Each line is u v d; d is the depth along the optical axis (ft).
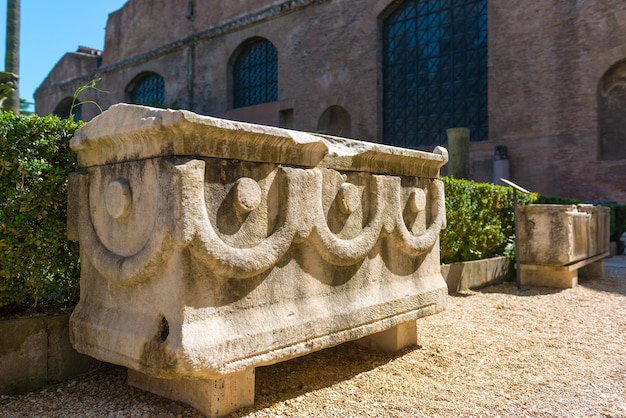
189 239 8.41
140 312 9.27
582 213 26.53
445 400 10.89
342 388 11.26
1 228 10.90
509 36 57.36
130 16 100.68
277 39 78.38
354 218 11.87
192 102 89.35
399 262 13.17
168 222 8.50
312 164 10.84
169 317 8.66
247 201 9.32
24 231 11.23
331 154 11.31
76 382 11.09
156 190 8.96
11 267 11.11
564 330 17.04
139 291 9.31
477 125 60.95
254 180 9.64
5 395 10.33
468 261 24.97
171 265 8.66
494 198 27.20
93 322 10.10
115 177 9.96
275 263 9.93
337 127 75.31
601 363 13.69
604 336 16.39
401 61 67.82
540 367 13.24
